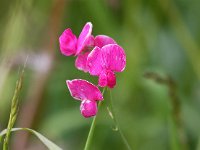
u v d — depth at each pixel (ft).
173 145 1.73
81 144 2.17
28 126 2.02
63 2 2.06
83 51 1.28
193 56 2.11
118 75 2.13
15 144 2.01
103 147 2.12
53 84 2.17
